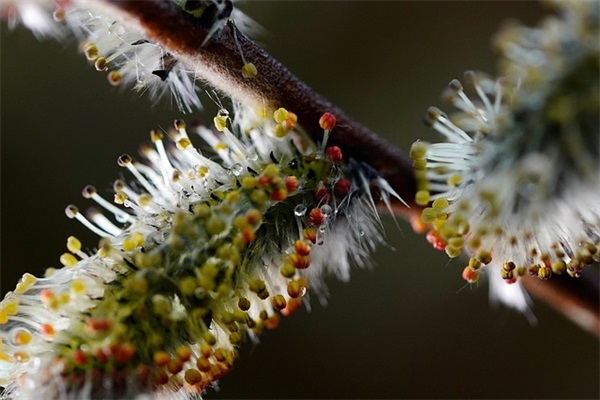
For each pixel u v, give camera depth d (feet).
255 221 0.33
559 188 0.31
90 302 0.33
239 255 0.33
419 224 0.35
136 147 0.59
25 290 0.33
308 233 0.34
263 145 0.34
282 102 0.34
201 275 0.33
